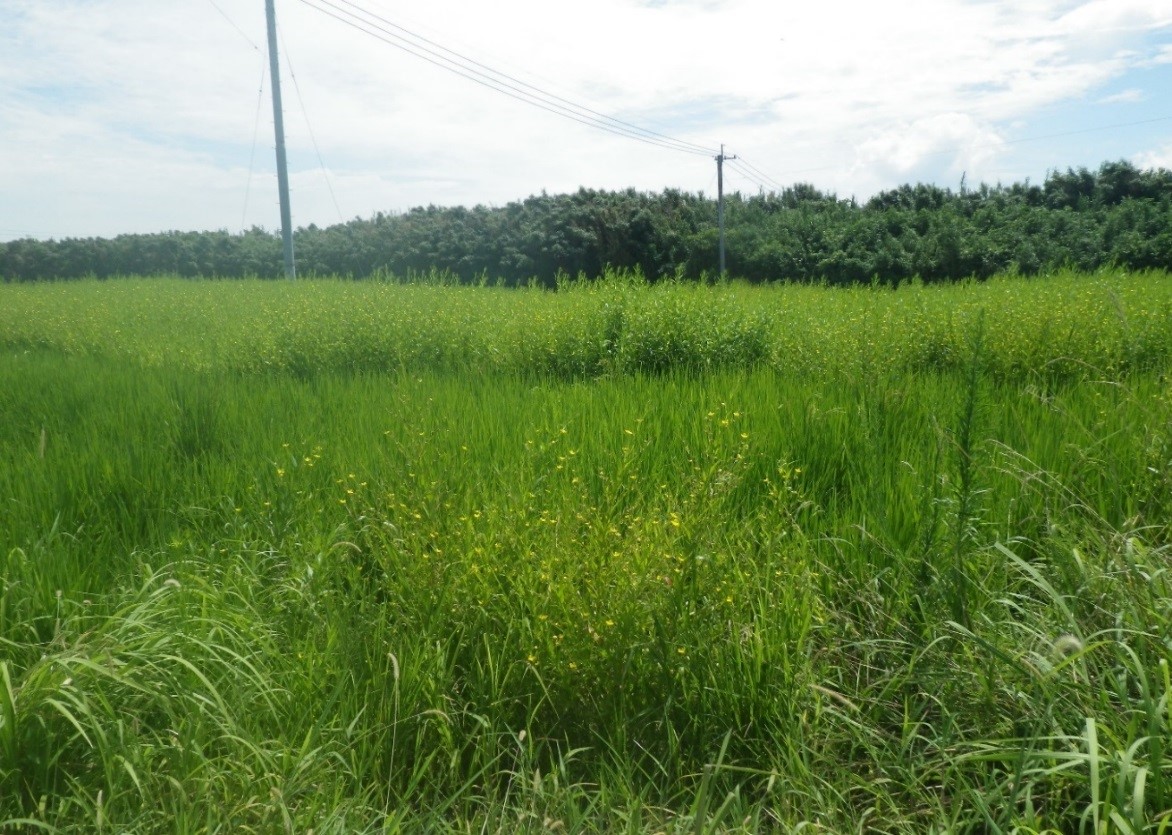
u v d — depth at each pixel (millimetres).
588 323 9648
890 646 3350
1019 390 6680
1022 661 2854
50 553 3816
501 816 2586
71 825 2441
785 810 2621
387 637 3264
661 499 3994
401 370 8992
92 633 3146
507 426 5984
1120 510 3906
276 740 2729
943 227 30984
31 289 23656
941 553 3621
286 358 9922
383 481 4172
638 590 3100
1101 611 3053
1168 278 15820
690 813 2623
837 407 5543
